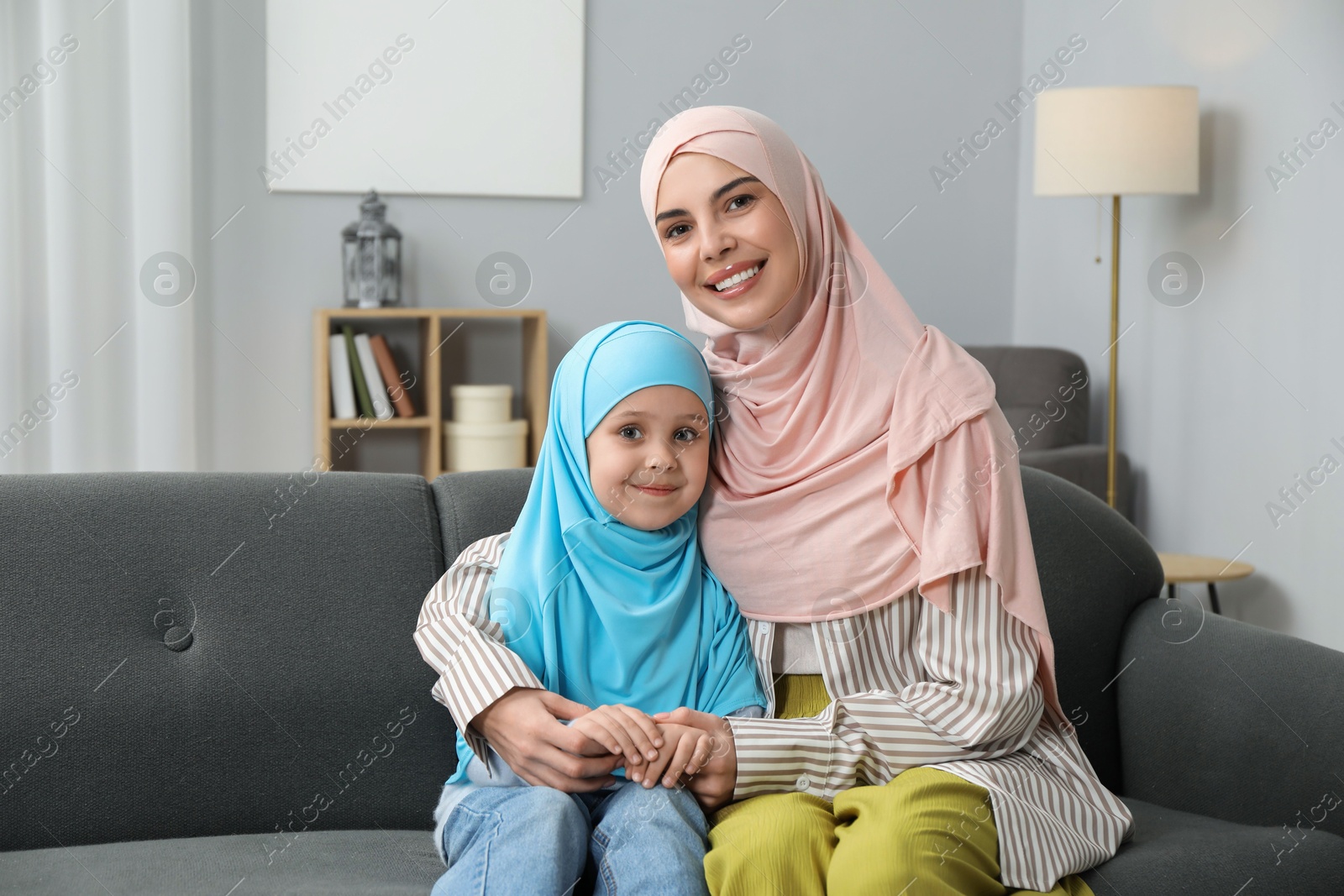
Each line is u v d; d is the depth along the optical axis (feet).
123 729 4.33
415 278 12.59
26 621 4.33
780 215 4.42
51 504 4.53
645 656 4.23
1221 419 10.68
